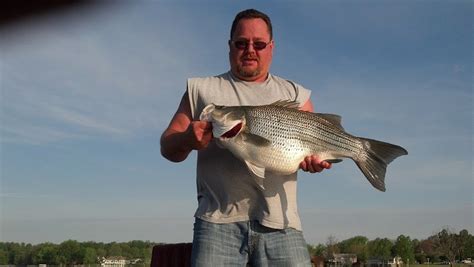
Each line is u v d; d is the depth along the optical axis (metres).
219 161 1.42
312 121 1.44
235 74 1.52
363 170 1.48
